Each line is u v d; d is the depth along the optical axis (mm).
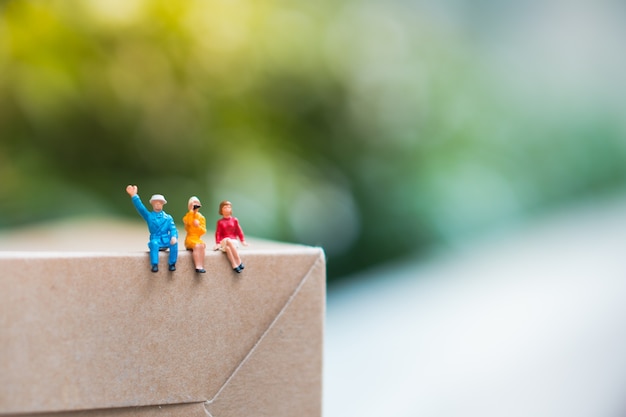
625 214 833
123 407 197
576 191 945
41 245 276
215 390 203
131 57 551
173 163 578
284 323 207
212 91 593
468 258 671
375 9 750
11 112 527
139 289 197
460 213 731
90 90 538
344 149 680
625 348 367
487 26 962
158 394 199
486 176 793
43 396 191
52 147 545
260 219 572
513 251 671
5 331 189
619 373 335
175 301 199
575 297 469
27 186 527
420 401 316
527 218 836
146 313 198
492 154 842
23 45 521
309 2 690
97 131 552
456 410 307
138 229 348
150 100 560
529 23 998
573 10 1024
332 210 638
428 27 837
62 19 530
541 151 921
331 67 662
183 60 569
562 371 343
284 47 641
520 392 321
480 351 376
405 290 538
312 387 210
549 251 645
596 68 1046
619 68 1066
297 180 617
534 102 956
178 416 201
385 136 702
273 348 207
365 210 688
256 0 642
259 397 206
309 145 664
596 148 1000
